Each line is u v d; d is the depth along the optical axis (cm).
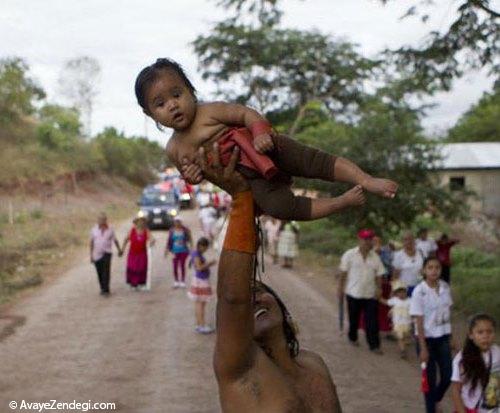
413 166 1955
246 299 284
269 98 4681
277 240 2272
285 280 1986
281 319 315
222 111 281
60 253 2536
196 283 1289
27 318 1438
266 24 1238
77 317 1446
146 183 7200
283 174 282
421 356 802
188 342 1216
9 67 5300
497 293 1569
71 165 5331
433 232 2809
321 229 3055
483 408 581
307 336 1279
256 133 273
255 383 287
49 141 5381
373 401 916
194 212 4672
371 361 1115
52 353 1145
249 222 284
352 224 2003
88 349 1171
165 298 1642
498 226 3061
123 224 3950
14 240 2653
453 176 3841
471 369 580
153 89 278
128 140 7325
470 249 2588
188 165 285
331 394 316
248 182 283
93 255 1695
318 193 1814
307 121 4525
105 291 1692
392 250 1371
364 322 1171
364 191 282
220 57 4438
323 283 1952
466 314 1463
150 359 1105
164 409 872
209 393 937
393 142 1950
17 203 4112
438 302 803
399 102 2062
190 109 280
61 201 4619
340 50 4581
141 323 1377
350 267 1188
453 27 1177
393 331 1177
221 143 280
